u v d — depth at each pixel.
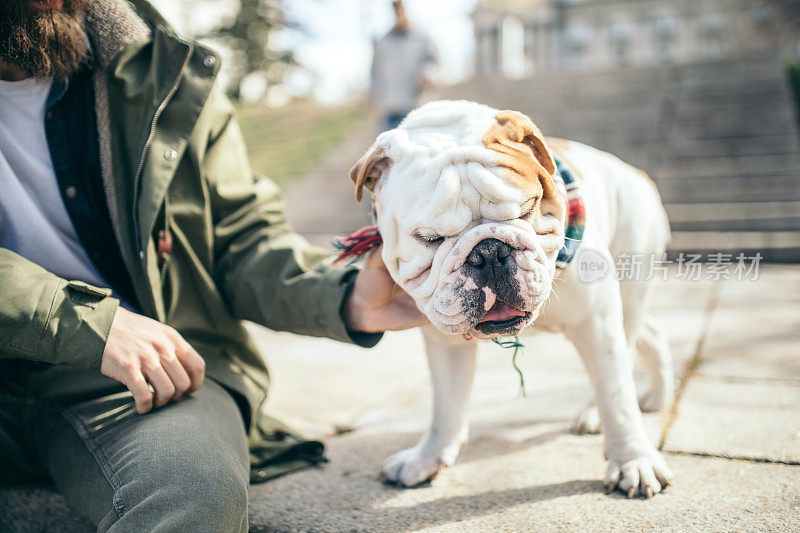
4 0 1.28
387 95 6.20
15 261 1.22
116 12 1.46
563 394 2.24
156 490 1.07
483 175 1.12
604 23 37.59
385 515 1.43
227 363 1.56
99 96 1.47
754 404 1.97
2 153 1.38
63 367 1.39
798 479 1.46
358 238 1.40
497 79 10.26
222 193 1.57
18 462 1.46
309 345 3.30
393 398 2.33
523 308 1.14
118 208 1.45
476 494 1.51
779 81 7.88
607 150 7.30
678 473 1.53
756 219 5.36
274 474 1.63
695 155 6.82
